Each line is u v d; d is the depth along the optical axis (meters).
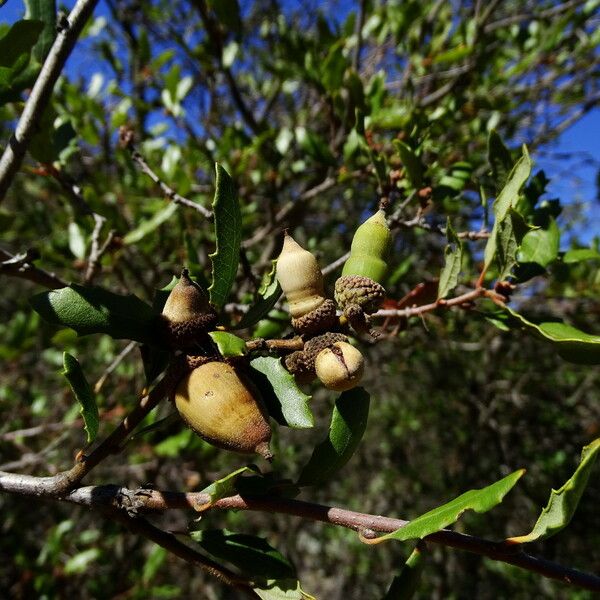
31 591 0.44
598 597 0.63
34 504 0.52
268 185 0.41
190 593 0.57
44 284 0.21
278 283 0.14
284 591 0.12
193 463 0.44
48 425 0.41
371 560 0.72
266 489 0.12
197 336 0.12
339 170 0.32
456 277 0.19
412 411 0.69
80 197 0.25
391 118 0.30
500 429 0.60
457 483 0.65
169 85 0.38
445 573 0.66
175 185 0.35
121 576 0.44
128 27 0.49
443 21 0.42
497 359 0.60
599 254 0.21
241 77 0.55
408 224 0.23
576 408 0.68
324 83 0.31
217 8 0.32
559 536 0.65
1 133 0.46
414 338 0.42
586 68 0.48
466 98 0.37
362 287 0.13
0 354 0.44
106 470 0.44
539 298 0.40
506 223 0.17
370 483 0.72
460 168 0.24
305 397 0.12
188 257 0.23
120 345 0.49
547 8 0.48
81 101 0.36
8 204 0.54
